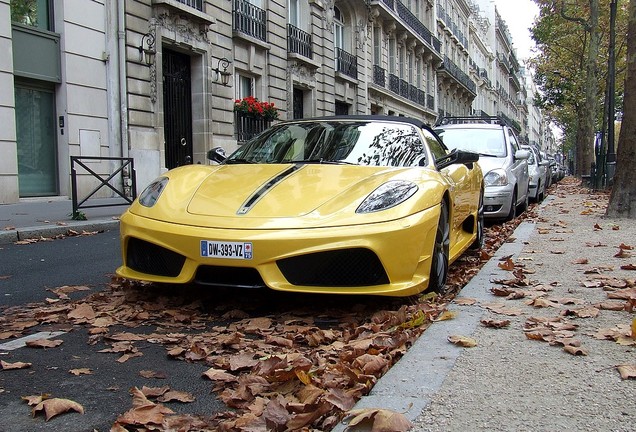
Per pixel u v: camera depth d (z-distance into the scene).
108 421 2.38
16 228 7.94
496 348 3.09
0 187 11.51
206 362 3.06
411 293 3.92
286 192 4.10
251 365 2.92
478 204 6.66
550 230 8.11
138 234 4.06
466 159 5.42
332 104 25.34
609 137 18.89
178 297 4.28
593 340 3.23
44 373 2.90
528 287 4.55
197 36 16.50
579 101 38.09
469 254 6.75
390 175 4.33
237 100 18.38
